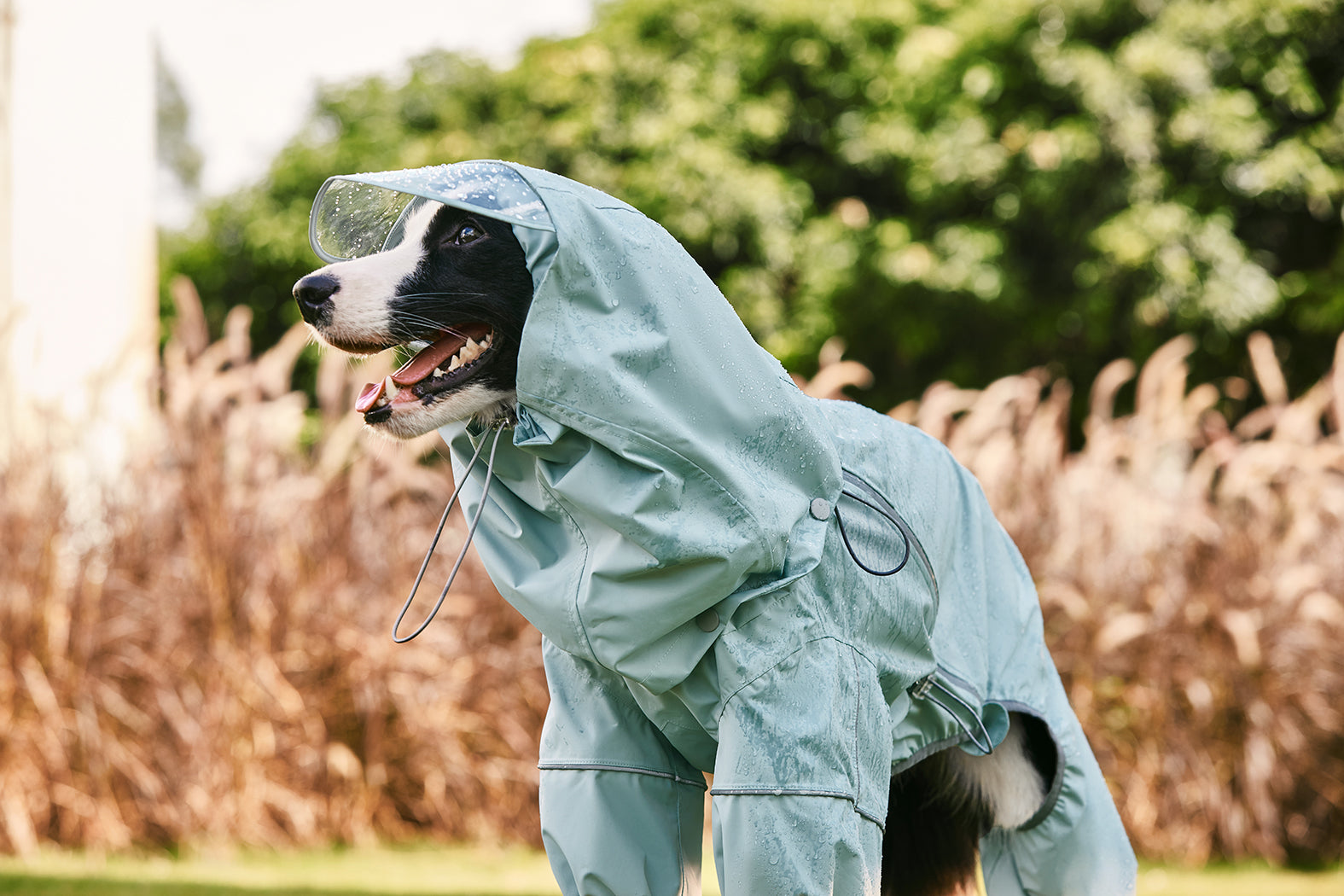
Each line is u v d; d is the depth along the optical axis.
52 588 5.09
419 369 2.30
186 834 5.18
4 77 6.33
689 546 1.99
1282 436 6.32
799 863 1.99
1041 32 11.71
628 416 1.97
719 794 2.04
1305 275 11.68
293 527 5.62
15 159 6.37
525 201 2.01
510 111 14.70
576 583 2.10
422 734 5.68
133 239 6.77
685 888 2.29
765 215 12.95
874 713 2.15
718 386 2.05
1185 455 6.37
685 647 2.08
